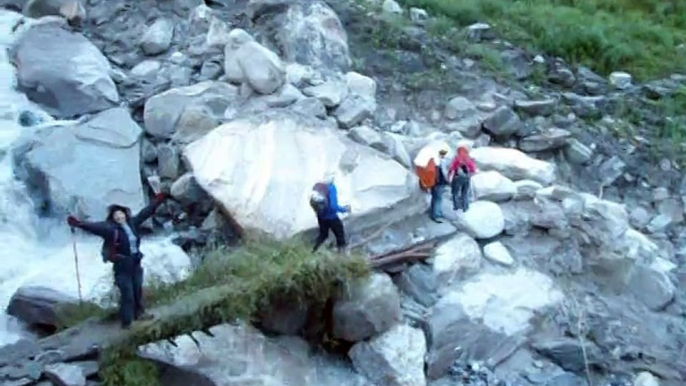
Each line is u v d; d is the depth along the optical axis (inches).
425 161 637.3
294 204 597.3
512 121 733.9
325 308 535.8
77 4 778.2
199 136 660.1
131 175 631.2
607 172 737.0
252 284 505.7
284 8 781.9
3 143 649.6
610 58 886.4
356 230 595.8
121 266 490.9
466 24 909.2
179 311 491.5
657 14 1023.6
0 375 477.1
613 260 629.3
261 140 636.7
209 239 603.2
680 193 740.0
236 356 512.7
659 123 804.6
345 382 525.7
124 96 708.0
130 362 483.8
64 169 625.3
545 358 571.2
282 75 695.7
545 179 682.2
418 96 764.6
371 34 815.7
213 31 746.2
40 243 608.4
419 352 537.6
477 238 623.2
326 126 655.1
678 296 636.7
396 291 553.9
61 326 518.6
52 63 704.4
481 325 566.9
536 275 609.9
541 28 908.0
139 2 799.1
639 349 586.2
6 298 559.2
